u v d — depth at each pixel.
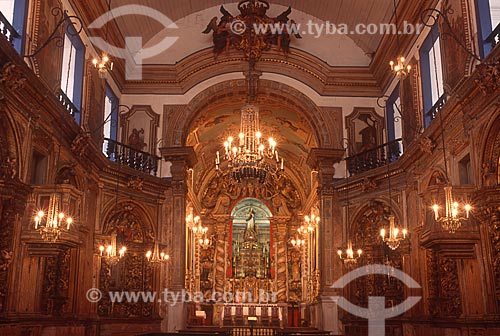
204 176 31.95
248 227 32.81
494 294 11.48
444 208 11.95
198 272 28.23
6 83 10.77
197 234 28.48
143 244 19.22
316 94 21.44
